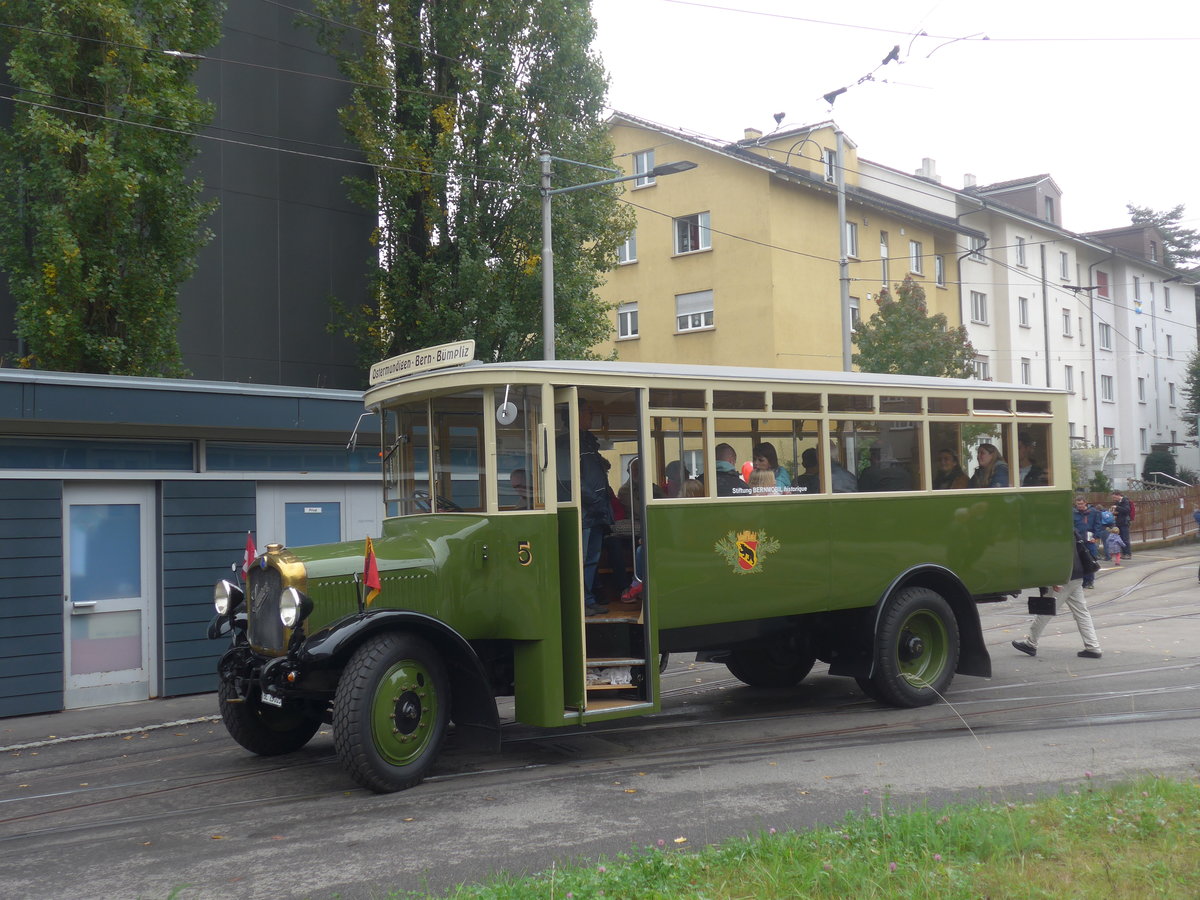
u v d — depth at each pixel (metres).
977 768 7.47
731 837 5.82
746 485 9.07
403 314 19.64
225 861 5.99
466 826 6.49
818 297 32.09
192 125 15.23
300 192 19.08
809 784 7.21
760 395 9.23
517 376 8.08
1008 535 10.93
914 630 10.19
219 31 15.73
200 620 12.52
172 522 12.36
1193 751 7.75
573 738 9.21
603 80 20.91
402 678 7.48
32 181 14.30
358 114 19.11
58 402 10.88
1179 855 5.12
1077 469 41.09
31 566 11.23
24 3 14.33
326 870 5.75
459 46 19.89
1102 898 4.59
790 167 30.84
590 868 5.29
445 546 8.12
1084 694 10.31
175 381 11.74
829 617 10.09
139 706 11.69
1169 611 17.30
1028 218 42.81
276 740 8.77
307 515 13.77
